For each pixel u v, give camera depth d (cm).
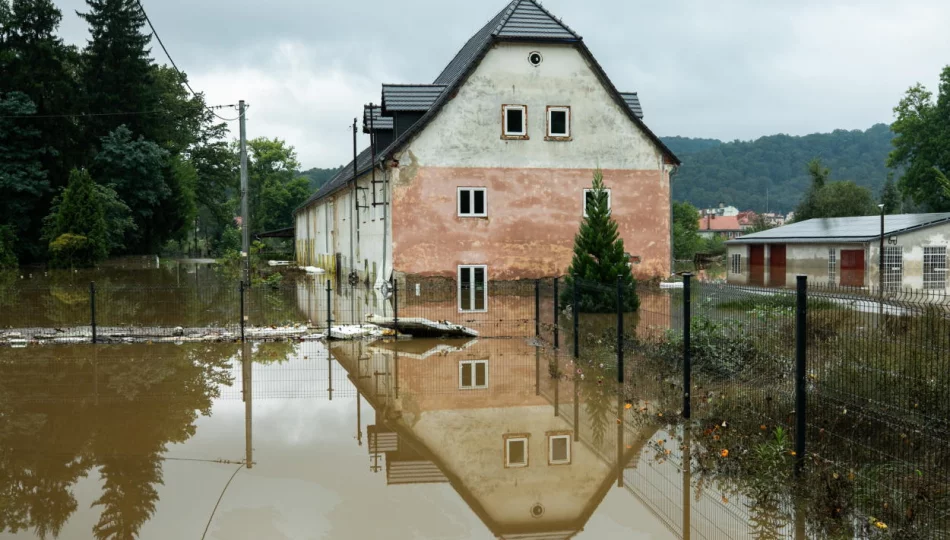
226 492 688
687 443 823
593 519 633
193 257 6856
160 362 1313
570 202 2486
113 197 4134
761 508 634
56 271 3656
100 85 4566
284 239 8062
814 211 5881
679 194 17538
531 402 1035
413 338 1577
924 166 4653
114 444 836
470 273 2419
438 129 2389
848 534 565
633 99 2894
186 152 6034
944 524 554
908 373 638
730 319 1018
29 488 698
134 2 4644
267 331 1596
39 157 4044
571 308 1897
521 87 2441
